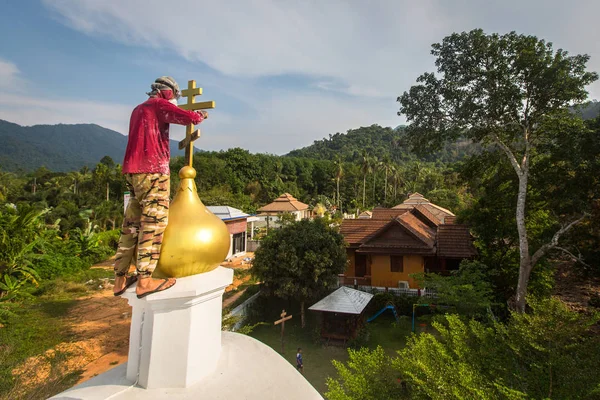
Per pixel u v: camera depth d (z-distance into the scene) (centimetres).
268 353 384
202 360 318
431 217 3200
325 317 1920
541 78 1895
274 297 2331
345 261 2128
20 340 1514
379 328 2077
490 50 1989
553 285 2497
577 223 2108
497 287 2344
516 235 2331
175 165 5928
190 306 309
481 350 904
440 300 1862
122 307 2117
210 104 341
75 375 1304
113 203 5178
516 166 2088
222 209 3575
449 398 694
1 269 2114
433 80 2184
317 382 1520
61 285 2480
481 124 2134
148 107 306
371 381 823
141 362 306
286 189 8362
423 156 2442
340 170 8394
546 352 828
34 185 6356
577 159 1853
